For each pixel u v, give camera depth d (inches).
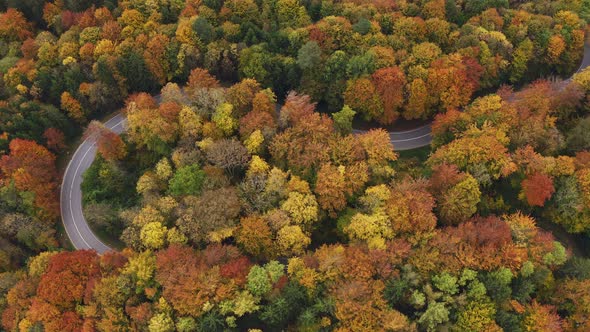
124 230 3961.6
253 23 5221.5
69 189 4591.5
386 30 5191.9
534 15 5339.6
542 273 3462.1
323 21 5049.2
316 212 3786.9
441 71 4517.7
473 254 3452.3
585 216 3905.0
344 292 3230.8
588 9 5526.6
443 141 4473.4
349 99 4594.0
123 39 5004.9
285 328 3408.0
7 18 5378.9
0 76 4958.2
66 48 4894.2
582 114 4498.0
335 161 3991.1
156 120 4136.3
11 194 4124.0
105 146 4333.2
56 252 3890.3
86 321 3344.0
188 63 4874.5
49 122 4628.4
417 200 3666.3
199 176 3927.2
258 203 3804.1
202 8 5216.5
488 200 4084.6
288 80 4822.8
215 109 4308.6
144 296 3467.0
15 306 3572.8
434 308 3191.4
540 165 3907.5
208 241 3686.0
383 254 3393.2
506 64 4906.5
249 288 3368.6
